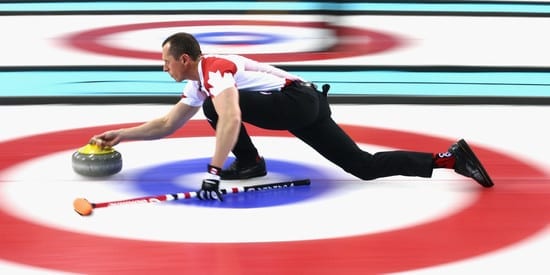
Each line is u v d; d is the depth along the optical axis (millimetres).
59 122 17531
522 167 13969
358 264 9469
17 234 10383
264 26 33375
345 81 22422
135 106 19359
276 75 12250
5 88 21219
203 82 11695
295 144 15508
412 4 41812
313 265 9430
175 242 10117
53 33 31328
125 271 9195
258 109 11914
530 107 19359
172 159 14320
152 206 11547
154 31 31875
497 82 22484
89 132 16594
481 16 37250
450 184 12852
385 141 15922
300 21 35188
